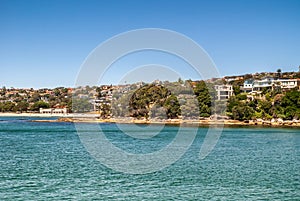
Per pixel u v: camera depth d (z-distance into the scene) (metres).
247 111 139.50
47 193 36.00
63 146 74.25
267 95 159.88
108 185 39.34
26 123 160.75
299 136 101.25
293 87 179.00
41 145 76.50
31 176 43.81
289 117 141.62
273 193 36.97
